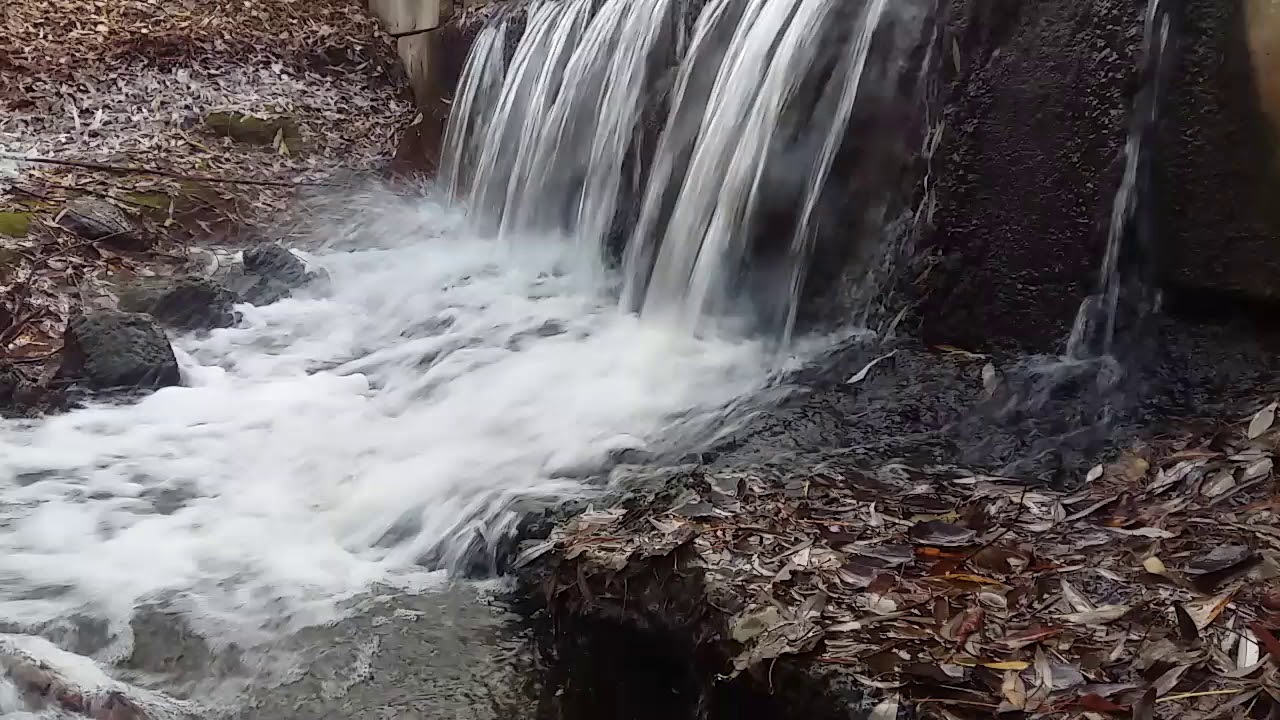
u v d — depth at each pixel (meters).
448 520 4.72
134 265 8.74
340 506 5.12
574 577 3.85
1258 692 2.65
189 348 7.55
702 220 6.91
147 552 4.69
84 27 13.12
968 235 5.46
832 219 6.09
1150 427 4.39
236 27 14.06
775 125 6.37
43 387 6.50
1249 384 4.45
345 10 15.09
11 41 12.40
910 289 5.72
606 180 8.63
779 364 5.93
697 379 5.99
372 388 6.84
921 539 3.75
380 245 10.61
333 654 3.85
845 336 5.95
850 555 3.63
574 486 4.75
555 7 10.42
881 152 5.89
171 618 4.13
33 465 5.61
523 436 5.59
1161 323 4.80
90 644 3.98
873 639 3.07
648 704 3.59
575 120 9.30
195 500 5.25
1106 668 2.85
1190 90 4.56
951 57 5.48
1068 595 3.26
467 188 11.66
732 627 3.25
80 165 10.40
